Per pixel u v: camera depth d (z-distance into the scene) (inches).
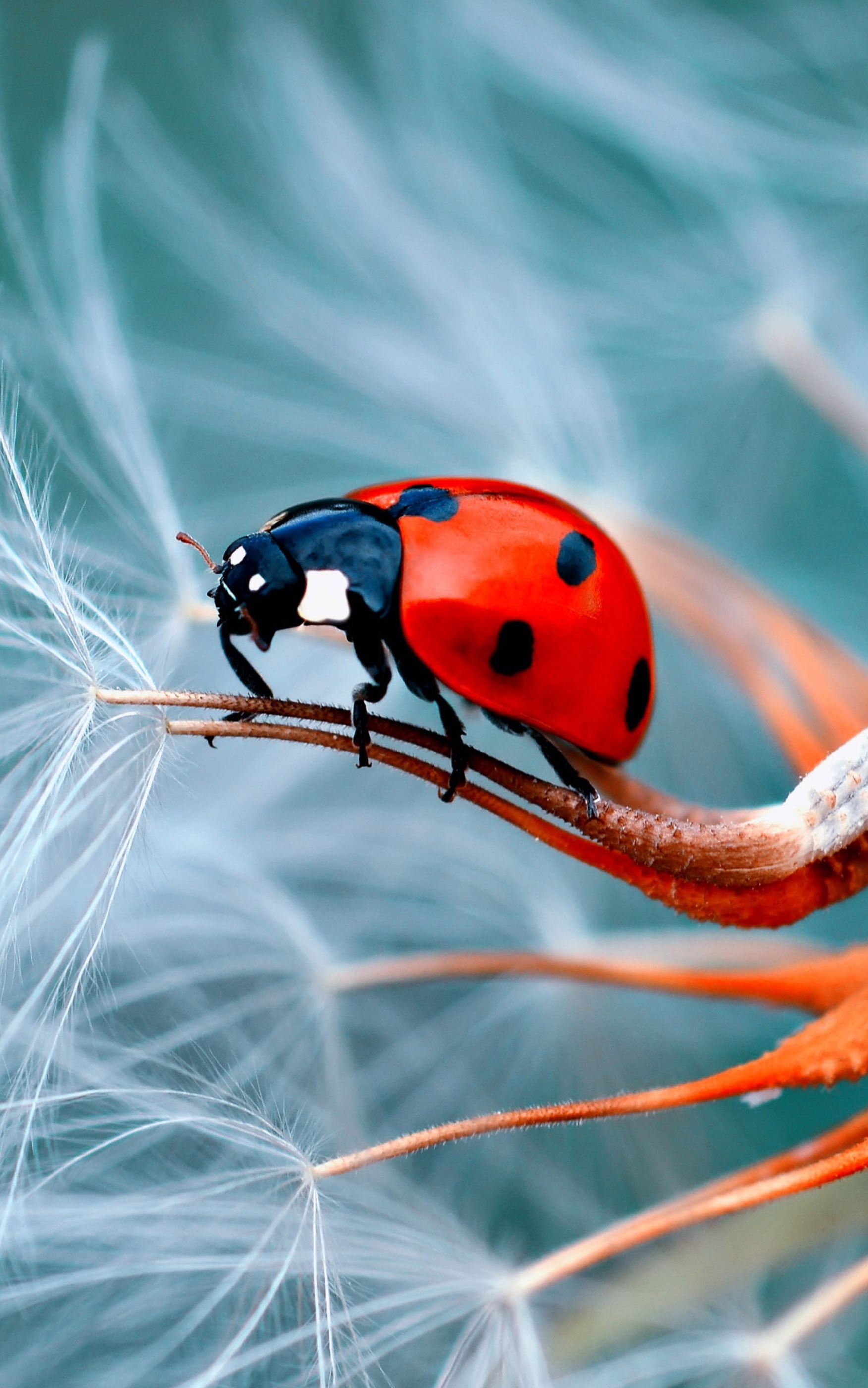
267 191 4.2
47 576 3.2
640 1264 3.5
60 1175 3.3
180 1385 3.3
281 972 3.6
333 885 3.8
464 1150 3.7
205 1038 3.5
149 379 4.0
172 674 3.3
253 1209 3.3
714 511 4.2
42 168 4.2
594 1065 3.8
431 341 4.0
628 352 4.2
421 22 4.3
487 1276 3.3
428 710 3.9
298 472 4.0
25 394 3.4
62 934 3.3
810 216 4.2
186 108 4.3
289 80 4.2
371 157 4.2
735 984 3.4
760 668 3.6
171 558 3.4
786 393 4.2
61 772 3.2
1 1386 3.3
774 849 3.2
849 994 3.4
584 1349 3.5
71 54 4.3
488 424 4.0
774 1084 3.2
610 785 3.4
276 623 3.3
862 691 3.5
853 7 4.3
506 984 3.8
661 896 3.2
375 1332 3.3
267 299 4.1
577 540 3.4
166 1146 3.4
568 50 4.3
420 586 3.3
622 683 3.3
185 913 3.6
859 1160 3.2
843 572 4.2
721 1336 3.5
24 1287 3.3
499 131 4.3
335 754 3.9
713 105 4.3
